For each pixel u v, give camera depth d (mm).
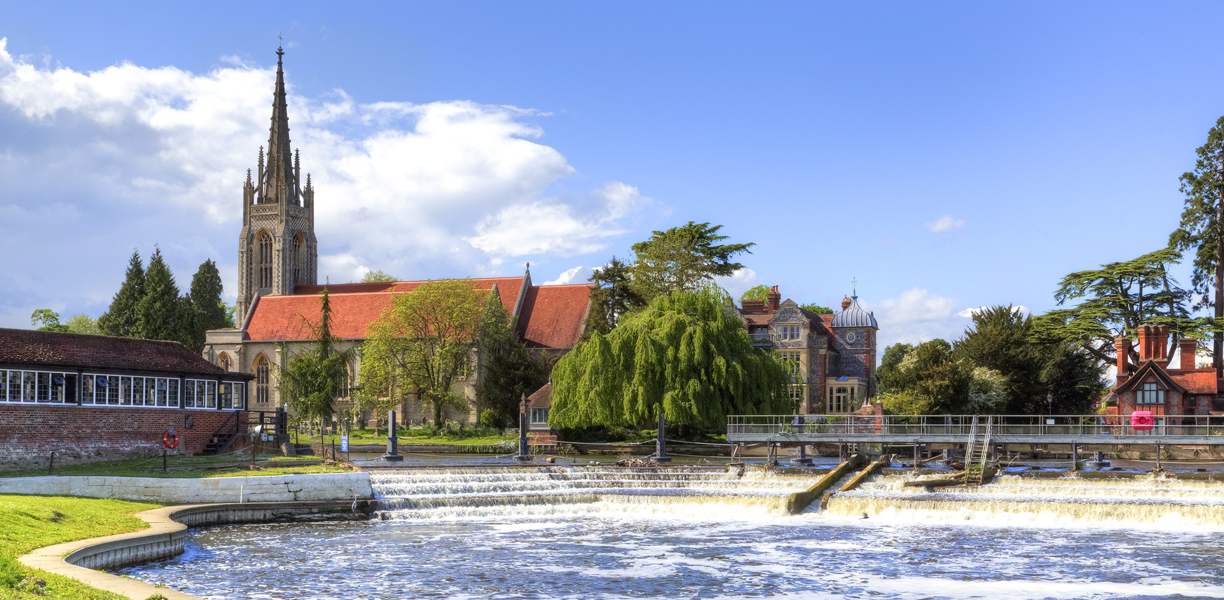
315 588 31938
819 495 54844
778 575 34812
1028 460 68750
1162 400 80438
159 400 61781
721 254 121000
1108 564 36656
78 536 33219
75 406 56250
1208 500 48844
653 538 43062
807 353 116188
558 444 82562
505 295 126812
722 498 51938
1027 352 102875
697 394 77188
